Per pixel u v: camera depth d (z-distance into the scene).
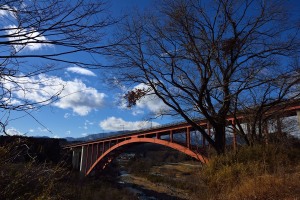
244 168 12.29
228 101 16.97
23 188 4.83
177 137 43.75
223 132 17.09
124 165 99.56
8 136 4.67
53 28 3.22
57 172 5.38
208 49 16.62
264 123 18.47
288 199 8.41
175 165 66.44
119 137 62.72
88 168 73.62
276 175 10.30
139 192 61.53
